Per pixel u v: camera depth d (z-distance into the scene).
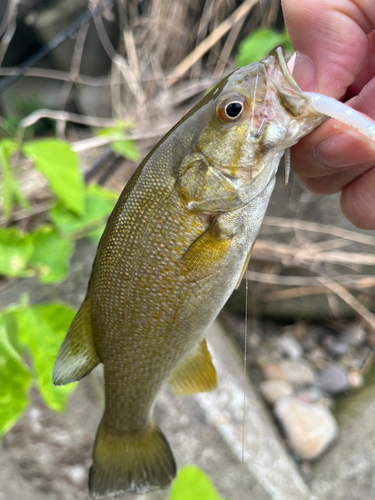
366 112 0.15
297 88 0.14
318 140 0.15
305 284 0.42
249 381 0.37
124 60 0.50
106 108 0.58
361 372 0.38
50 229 0.23
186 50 0.50
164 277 0.14
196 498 0.18
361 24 0.15
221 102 0.14
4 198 0.24
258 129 0.14
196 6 0.48
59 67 0.59
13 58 0.58
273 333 0.43
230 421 0.29
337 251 0.42
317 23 0.15
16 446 0.26
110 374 0.16
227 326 0.43
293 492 0.28
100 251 0.15
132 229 0.14
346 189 0.17
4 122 0.48
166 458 0.18
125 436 0.18
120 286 0.14
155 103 0.47
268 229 0.44
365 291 0.42
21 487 0.25
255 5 0.45
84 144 0.36
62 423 0.27
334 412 0.36
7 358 0.17
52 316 0.18
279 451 0.30
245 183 0.14
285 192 0.45
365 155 0.15
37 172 0.37
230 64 0.47
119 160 0.40
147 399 0.17
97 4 0.43
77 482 0.25
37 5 0.54
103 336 0.15
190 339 0.15
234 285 0.16
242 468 0.27
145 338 0.15
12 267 0.21
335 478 0.30
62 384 0.15
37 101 0.58
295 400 0.36
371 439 0.32
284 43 0.29
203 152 0.14
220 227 0.14
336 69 0.15
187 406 0.28
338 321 0.43
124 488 0.17
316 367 0.40
